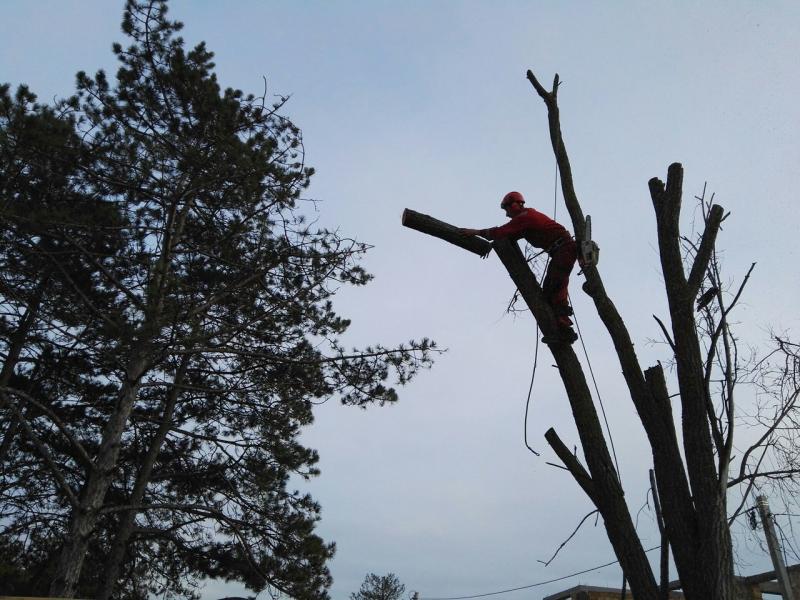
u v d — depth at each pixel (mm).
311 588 12836
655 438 4473
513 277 5363
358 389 13172
